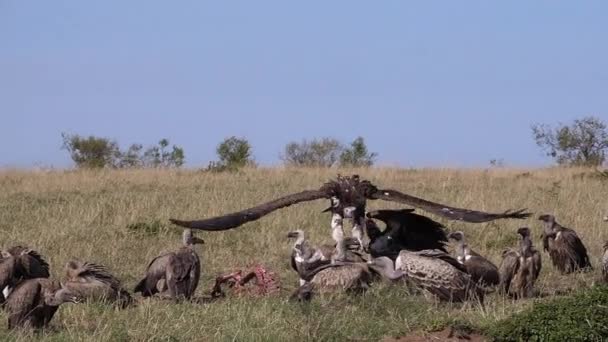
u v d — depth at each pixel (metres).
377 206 40.53
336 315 21.39
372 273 24.16
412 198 24.92
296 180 53.00
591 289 20.88
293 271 28.05
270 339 19.89
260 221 34.84
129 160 83.75
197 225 23.45
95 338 19.77
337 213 25.25
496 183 50.34
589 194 42.72
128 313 21.86
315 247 26.02
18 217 36.25
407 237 26.23
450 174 56.56
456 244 25.83
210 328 20.62
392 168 60.50
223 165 64.44
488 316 21.45
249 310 21.75
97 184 50.03
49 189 47.53
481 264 24.62
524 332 19.89
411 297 23.11
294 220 35.12
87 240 31.58
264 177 55.12
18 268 22.70
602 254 29.55
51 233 32.03
